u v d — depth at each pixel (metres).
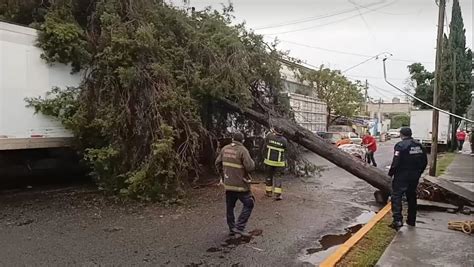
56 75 9.84
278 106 13.03
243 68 11.07
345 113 37.34
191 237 6.70
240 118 12.59
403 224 7.34
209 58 10.66
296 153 13.13
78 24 10.53
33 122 9.43
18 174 11.15
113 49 9.52
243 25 12.33
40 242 6.33
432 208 8.65
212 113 11.74
